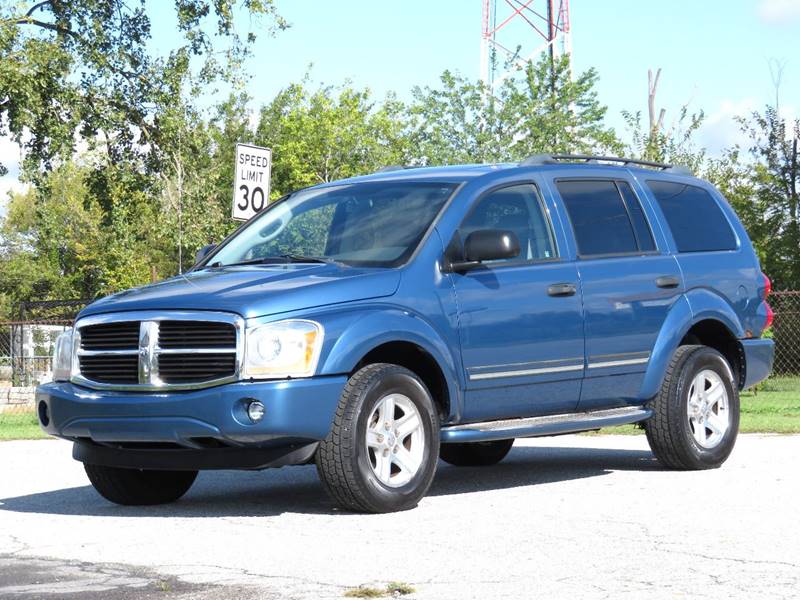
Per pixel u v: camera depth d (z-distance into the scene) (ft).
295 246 28.96
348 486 24.90
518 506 26.22
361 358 25.31
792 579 18.06
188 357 24.98
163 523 24.91
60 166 103.14
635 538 21.81
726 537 21.84
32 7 106.73
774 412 57.52
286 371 24.45
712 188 35.58
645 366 31.55
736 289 34.30
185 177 111.14
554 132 105.60
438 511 25.62
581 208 31.12
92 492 31.09
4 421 65.87
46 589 18.02
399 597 17.04
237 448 25.02
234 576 18.78
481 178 29.32
